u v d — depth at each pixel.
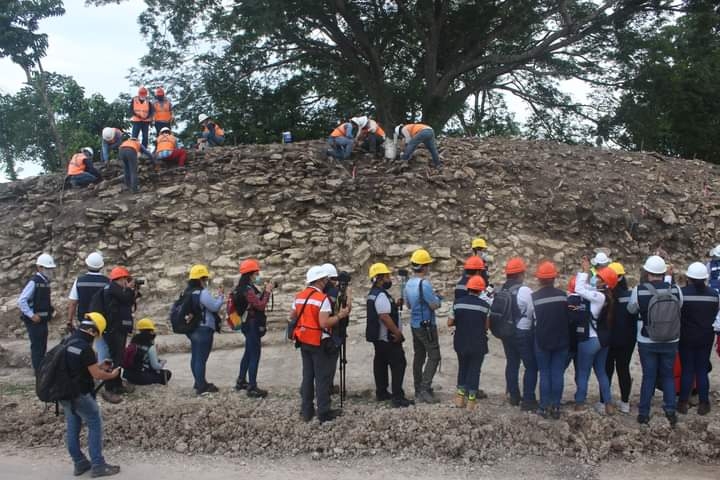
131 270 13.24
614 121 28.19
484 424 7.25
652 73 26.22
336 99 29.89
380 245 13.49
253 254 13.47
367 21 27.14
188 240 13.65
